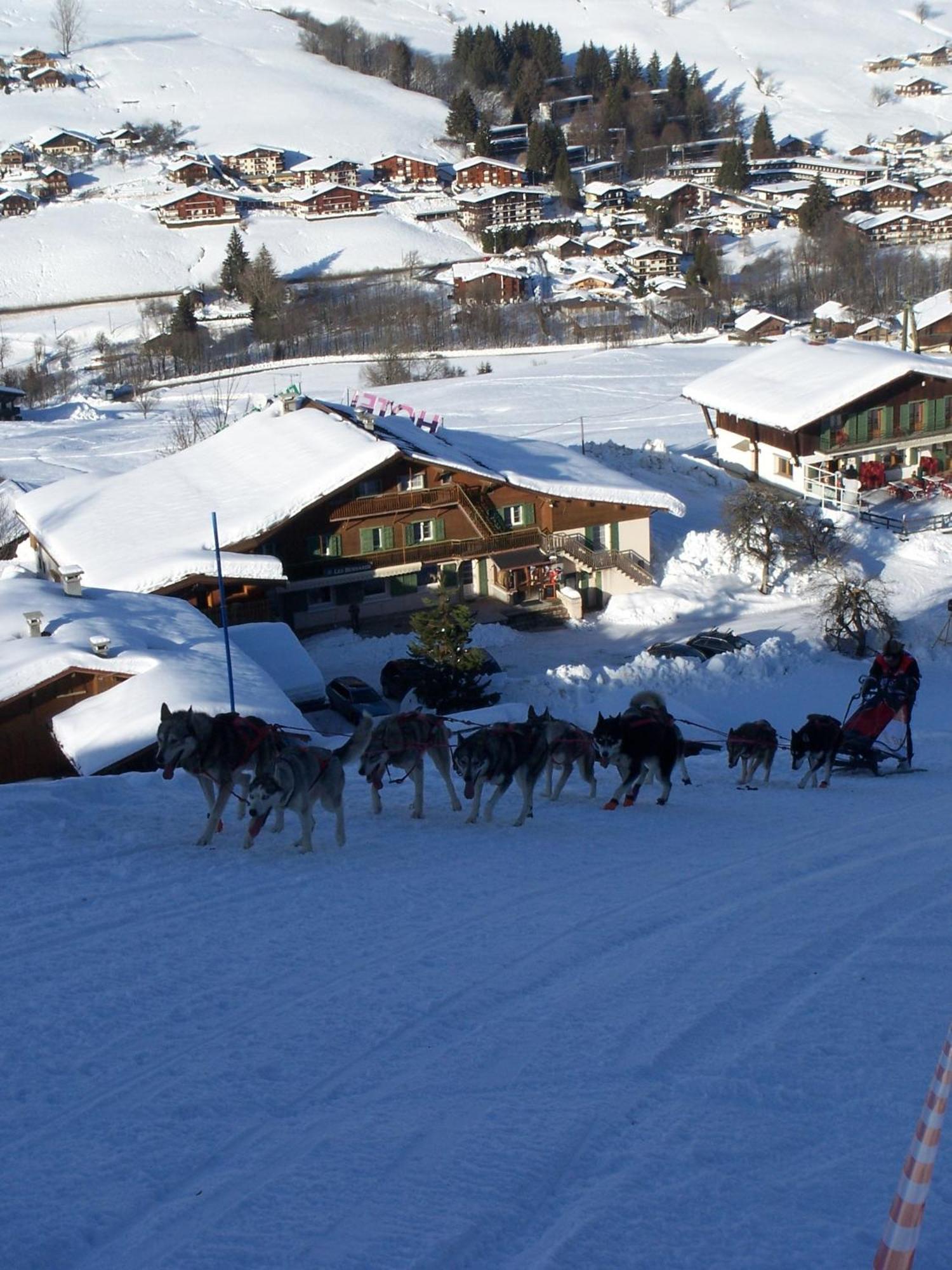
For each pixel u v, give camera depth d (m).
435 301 153.50
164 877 13.04
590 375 106.19
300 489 49.69
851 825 16.81
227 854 14.13
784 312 146.12
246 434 57.47
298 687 35.81
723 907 11.78
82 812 15.86
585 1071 7.89
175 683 27.97
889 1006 8.82
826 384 67.44
